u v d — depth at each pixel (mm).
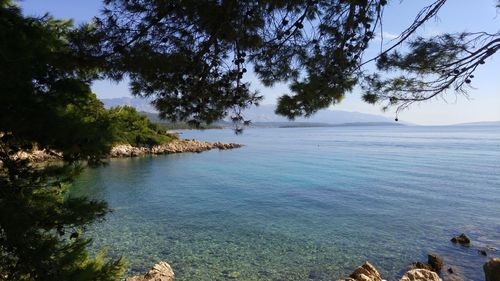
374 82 5758
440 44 4918
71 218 5629
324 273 13859
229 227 20156
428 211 23875
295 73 5992
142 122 74062
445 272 14039
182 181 36875
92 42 4949
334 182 36344
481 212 23469
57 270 5215
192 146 83812
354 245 17156
